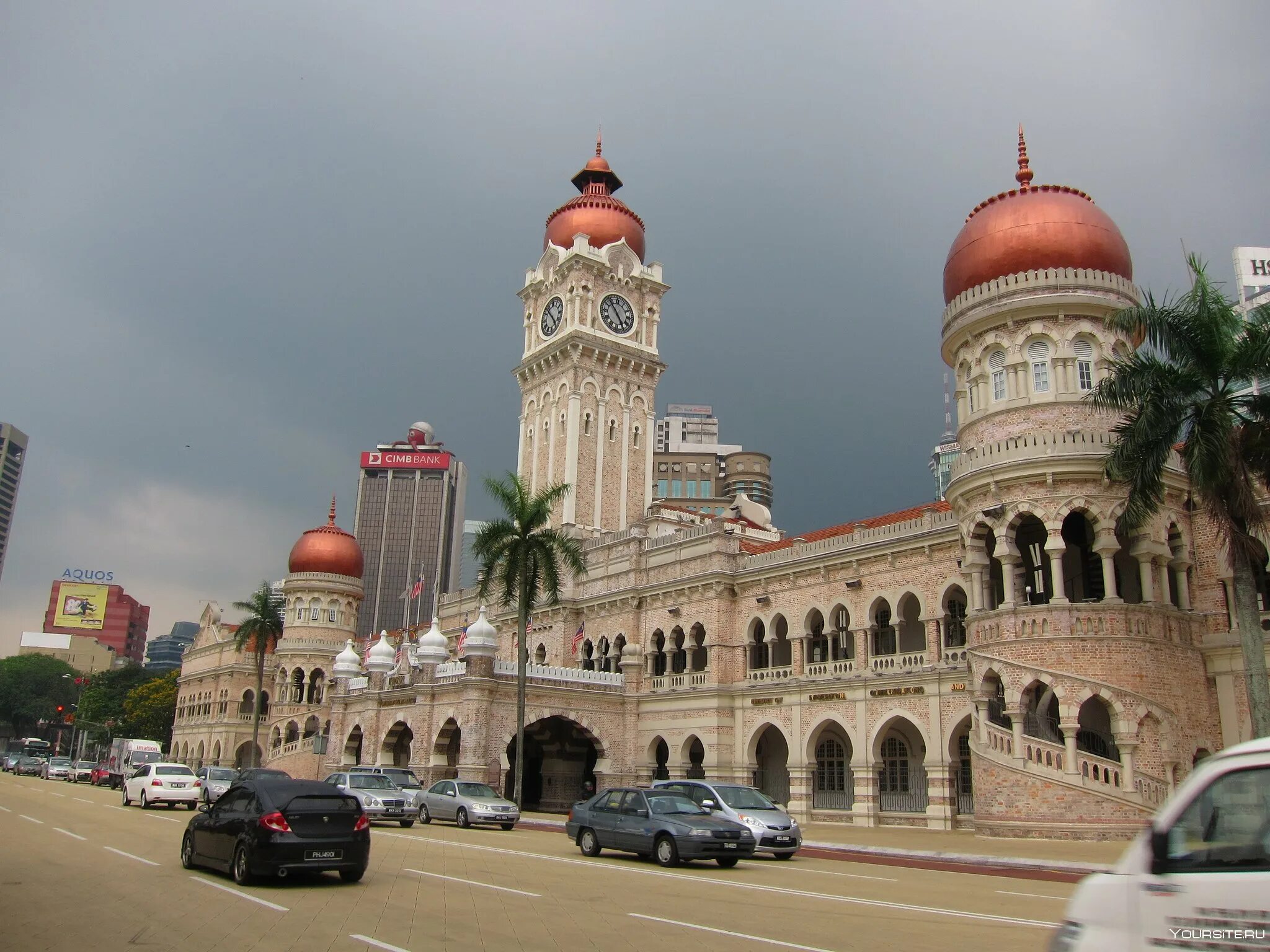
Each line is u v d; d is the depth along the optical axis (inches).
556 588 2145.7
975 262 1814.7
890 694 2017.7
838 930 631.2
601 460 3065.9
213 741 4099.4
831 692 2130.9
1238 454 1261.1
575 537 2918.3
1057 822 1486.2
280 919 653.9
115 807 1801.2
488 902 736.3
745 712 2316.7
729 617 2407.7
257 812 812.0
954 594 1979.6
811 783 2150.6
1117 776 1533.0
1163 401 1289.4
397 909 700.7
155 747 3297.2
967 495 1743.4
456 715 2320.4
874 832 1793.8
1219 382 1307.8
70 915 660.1
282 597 3371.1
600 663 2714.1
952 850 1300.4
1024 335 1743.4
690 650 2461.9
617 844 1100.5
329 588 3951.8
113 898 734.5
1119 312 1342.3
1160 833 334.3
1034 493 1646.2
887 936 610.9
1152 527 1653.5
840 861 1208.2
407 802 1574.8
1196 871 321.4
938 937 607.8
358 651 3924.7
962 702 1881.2
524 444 3267.7
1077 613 1577.3
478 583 2188.7
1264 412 1294.3
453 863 1007.0
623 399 3181.6
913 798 1990.7
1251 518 1248.2
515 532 2145.7
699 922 661.3
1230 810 323.0
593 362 3127.5
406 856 1071.0
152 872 881.5
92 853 1026.7
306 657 3858.3
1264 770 318.7
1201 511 1712.6
